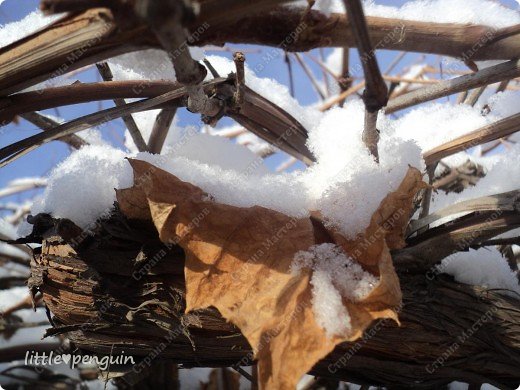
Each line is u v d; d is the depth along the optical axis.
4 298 0.53
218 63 0.41
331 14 0.27
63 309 0.33
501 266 0.33
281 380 0.25
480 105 0.48
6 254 0.53
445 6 0.33
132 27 0.24
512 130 0.35
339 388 0.46
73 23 0.25
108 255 0.31
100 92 0.33
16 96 0.30
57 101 0.32
